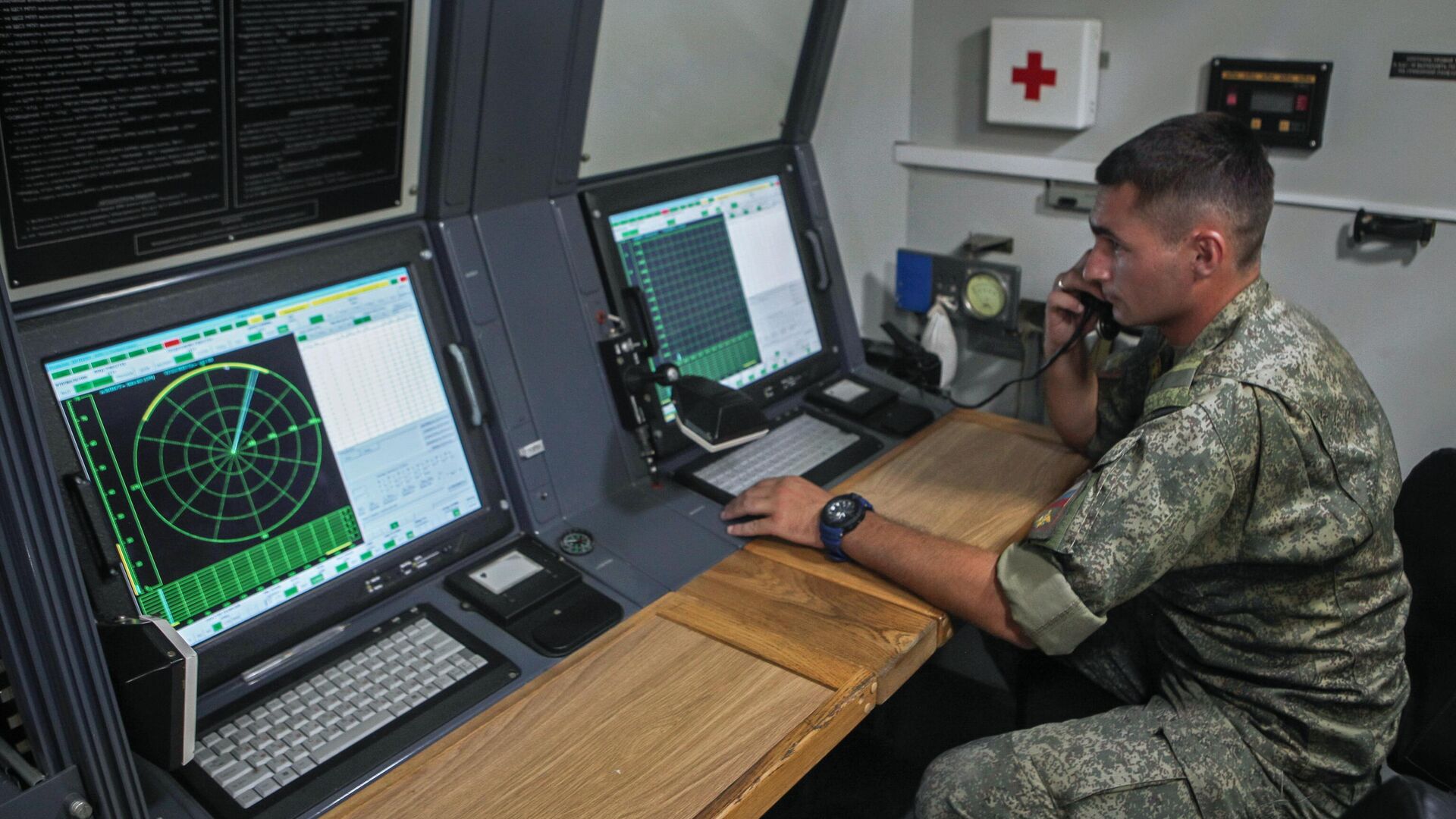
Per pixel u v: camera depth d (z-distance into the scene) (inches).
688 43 74.0
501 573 60.8
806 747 47.2
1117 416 69.3
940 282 91.2
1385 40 68.2
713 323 78.9
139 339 51.9
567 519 67.0
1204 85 75.7
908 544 58.5
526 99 63.3
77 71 45.3
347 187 58.8
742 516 66.4
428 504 61.5
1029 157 84.1
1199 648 60.1
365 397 59.6
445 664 53.6
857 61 92.4
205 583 52.7
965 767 57.8
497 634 56.1
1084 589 52.7
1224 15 73.5
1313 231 74.7
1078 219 83.7
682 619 56.5
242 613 53.7
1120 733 57.4
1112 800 55.5
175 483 52.2
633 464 71.2
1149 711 59.2
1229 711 58.5
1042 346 88.0
